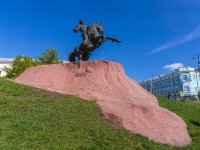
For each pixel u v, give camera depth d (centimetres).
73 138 962
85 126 1093
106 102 1495
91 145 927
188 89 7462
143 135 1186
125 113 1323
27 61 4038
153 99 1861
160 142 1171
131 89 1764
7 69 4475
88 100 1521
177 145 1198
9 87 1608
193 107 2045
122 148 961
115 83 1766
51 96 1527
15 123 1019
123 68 2017
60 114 1188
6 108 1213
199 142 1264
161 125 1319
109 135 1047
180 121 1470
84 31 2050
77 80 1811
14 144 848
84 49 2045
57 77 1886
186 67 7694
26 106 1259
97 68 1873
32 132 957
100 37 1988
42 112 1189
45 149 841
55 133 970
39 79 1870
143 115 1355
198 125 1530
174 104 1961
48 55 4369
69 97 1522
